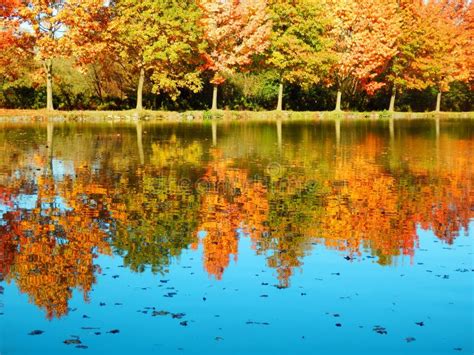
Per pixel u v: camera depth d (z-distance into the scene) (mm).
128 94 42531
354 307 5539
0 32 33062
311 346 4777
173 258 6973
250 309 5473
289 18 43094
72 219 8781
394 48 44688
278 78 45719
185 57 39312
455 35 51562
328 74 46188
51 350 4684
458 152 18109
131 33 36344
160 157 16281
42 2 33625
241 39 42594
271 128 29359
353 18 44188
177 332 5004
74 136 22641
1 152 16953
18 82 38125
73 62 40875
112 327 5094
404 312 5441
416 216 9203
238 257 7008
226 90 46781
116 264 6711
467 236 8023
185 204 9977
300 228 8422
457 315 5379
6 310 5434
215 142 21047
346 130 28328
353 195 10914
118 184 11859
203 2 39781
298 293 5875
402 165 15062
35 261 6801
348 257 7039
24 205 9711
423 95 56625
